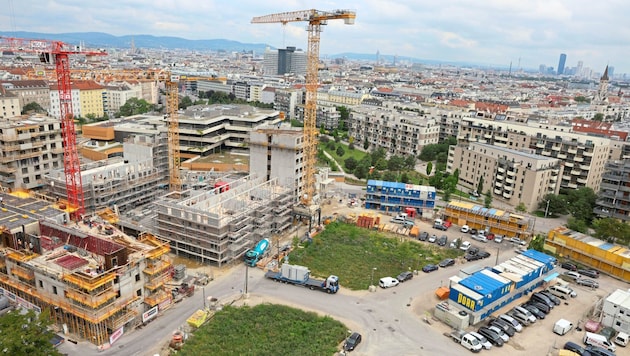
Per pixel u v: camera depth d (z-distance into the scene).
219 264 130.75
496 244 160.62
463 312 107.50
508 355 97.75
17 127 163.88
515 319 109.19
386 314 111.56
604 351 96.69
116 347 94.50
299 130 186.62
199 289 119.19
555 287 125.62
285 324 104.75
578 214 181.88
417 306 115.94
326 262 139.12
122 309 99.00
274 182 167.50
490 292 109.31
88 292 92.12
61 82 141.25
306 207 169.38
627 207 172.62
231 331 101.06
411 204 186.38
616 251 140.50
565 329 105.81
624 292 114.38
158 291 110.06
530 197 196.75
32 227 108.44
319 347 96.56
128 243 109.69
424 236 161.88
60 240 107.25
